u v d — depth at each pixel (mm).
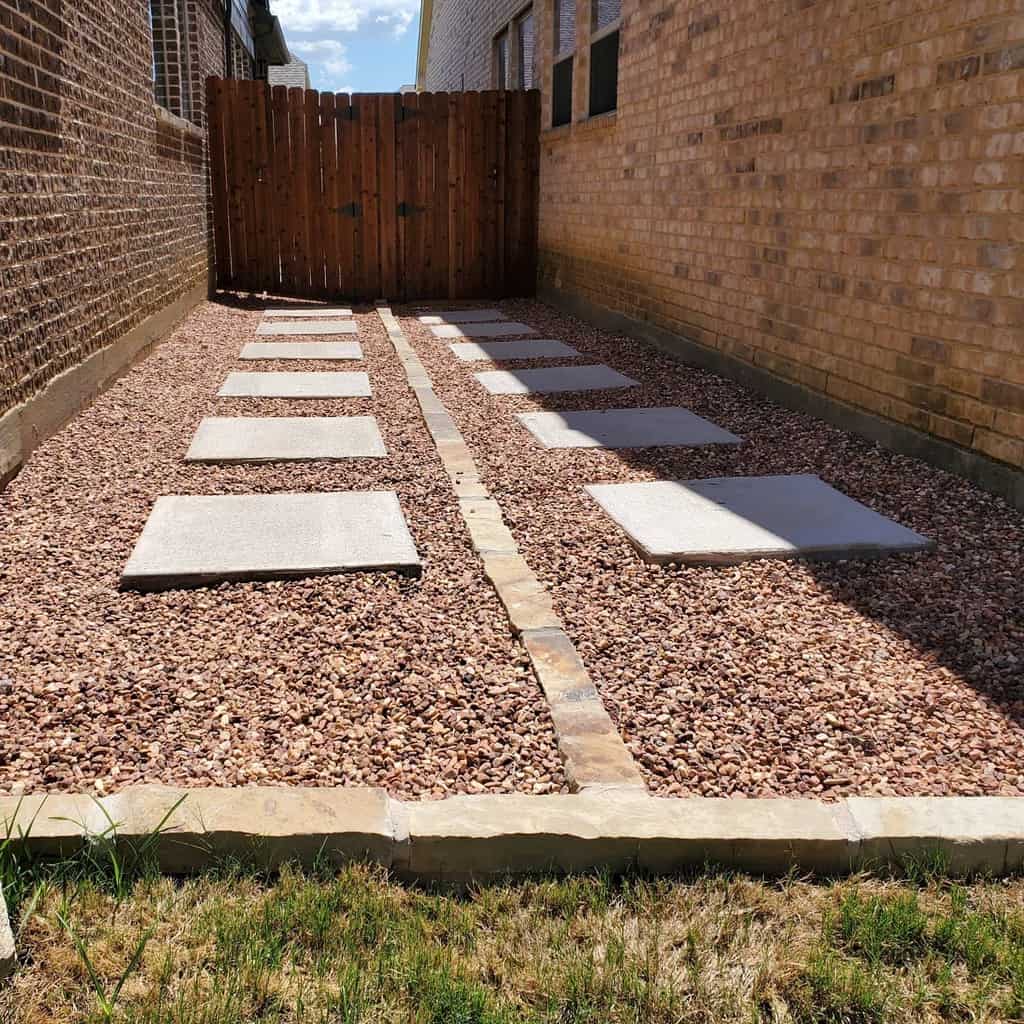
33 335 4867
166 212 8711
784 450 5152
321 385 6660
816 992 1746
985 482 4324
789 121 5902
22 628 3057
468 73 17531
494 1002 1713
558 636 3018
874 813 2137
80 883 1959
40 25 5016
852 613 3281
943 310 4562
